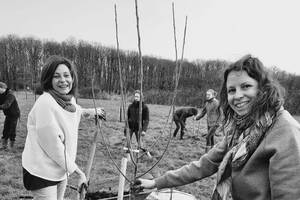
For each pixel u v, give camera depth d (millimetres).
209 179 5984
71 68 2498
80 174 2461
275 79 1458
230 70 1510
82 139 9305
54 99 2393
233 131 1563
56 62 2398
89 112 2779
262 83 1438
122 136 10266
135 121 7445
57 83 2395
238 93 1458
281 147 1269
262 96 1390
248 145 1387
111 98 21406
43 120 2301
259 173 1362
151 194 3094
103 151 7988
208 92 7883
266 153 1319
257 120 1374
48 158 2387
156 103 24969
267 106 1373
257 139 1364
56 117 2350
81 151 7898
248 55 1479
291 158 1239
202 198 5020
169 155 7934
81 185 2455
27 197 4281
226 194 1513
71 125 2479
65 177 2559
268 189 1343
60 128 2391
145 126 7469
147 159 7105
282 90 1431
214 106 7781
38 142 2375
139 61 1613
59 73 2389
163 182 1955
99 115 2799
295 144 1252
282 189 1239
